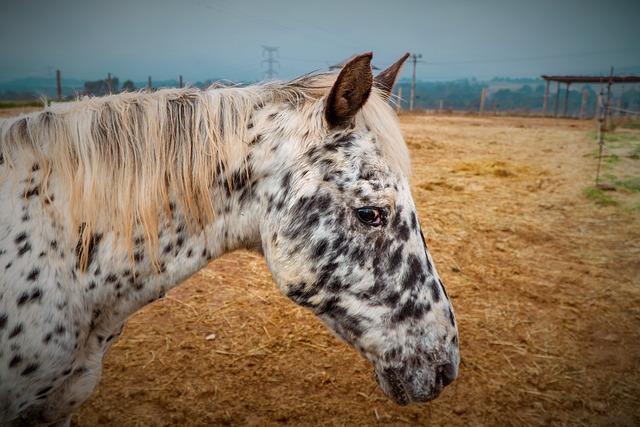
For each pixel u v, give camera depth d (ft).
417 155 38.70
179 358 11.30
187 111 5.48
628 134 57.21
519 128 70.59
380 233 5.30
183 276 5.70
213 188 5.52
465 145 46.68
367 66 4.88
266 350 11.85
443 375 5.72
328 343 12.28
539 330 13.20
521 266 17.38
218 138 5.44
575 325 13.52
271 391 10.45
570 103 540.93
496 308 14.28
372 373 11.21
